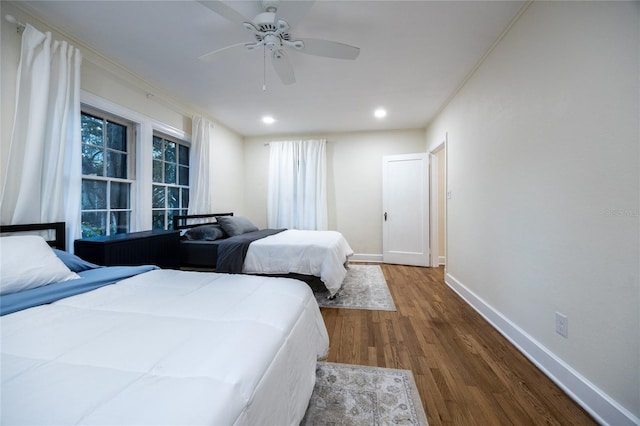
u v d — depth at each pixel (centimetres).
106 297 124
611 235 122
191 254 304
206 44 224
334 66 257
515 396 143
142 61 250
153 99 301
